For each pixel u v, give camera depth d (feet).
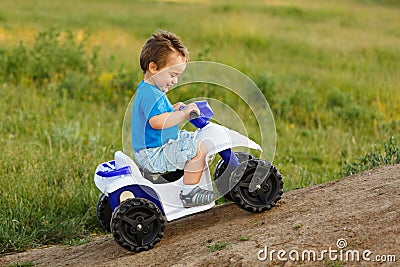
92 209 24.53
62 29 68.18
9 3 93.56
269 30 77.56
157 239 17.54
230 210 19.31
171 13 92.07
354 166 26.17
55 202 25.07
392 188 17.62
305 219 16.71
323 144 36.78
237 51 65.26
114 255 18.43
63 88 44.80
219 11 95.04
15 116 37.47
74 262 18.85
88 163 28.48
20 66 47.98
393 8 113.91
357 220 15.81
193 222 19.08
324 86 51.70
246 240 16.08
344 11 100.99
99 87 46.29
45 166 28.17
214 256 15.47
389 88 49.21
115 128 36.83
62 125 36.04
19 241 22.09
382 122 40.63
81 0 106.32
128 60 53.16
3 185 25.73
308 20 93.30
